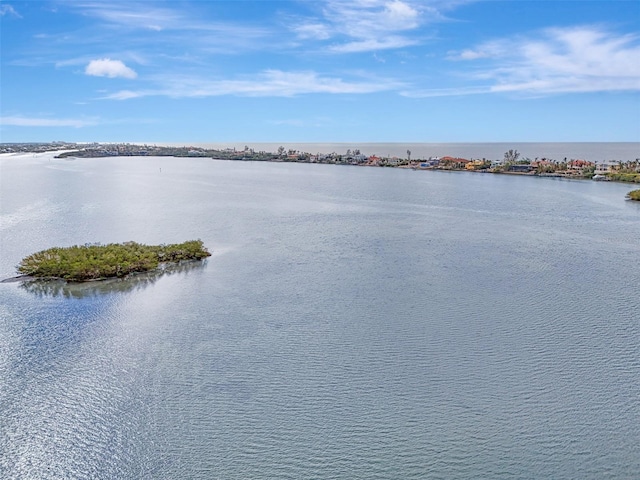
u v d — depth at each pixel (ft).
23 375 81.61
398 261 148.87
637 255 156.35
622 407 72.84
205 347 90.89
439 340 93.20
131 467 62.49
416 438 67.05
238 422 70.33
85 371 82.74
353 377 80.94
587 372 82.17
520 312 106.52
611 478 60.18
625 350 89.35
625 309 108.27
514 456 63.72
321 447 65.72
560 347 90.53
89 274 128.67
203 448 65.57
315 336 95.04
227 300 114.52
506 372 82.23
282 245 171.73
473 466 62.23
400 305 110.83
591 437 66.85
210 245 170.81
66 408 73.20
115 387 78.28
